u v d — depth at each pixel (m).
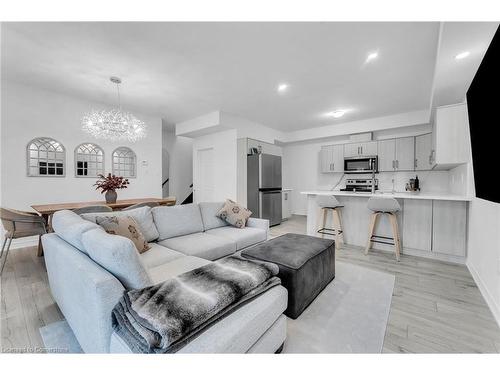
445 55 2.06
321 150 6.27
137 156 5.03
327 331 1.62
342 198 3.83
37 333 1.57
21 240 3.59
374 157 5.28
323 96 3.95
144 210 2.43
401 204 3.31
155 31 2.28
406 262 3.00
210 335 1.01
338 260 3.08
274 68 2.99
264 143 5.70
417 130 5.10
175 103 4.38
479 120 1.78
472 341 1.54
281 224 5.78
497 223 1.88
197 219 2.90
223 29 2.24
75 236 1.43
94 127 3.59
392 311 1.89
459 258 2.97
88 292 1.13
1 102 3.45
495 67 1.41
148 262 1.84
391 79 3.27
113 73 3.18
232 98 4.09
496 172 1.52
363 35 2.30
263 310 1.21
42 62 2.89
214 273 1.39
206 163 6.08
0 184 3.46
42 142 3.83
